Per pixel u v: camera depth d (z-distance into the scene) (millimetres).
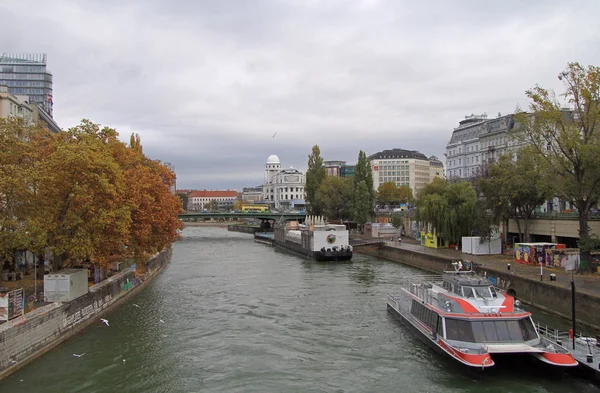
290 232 100688
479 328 27281
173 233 60438
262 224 174750
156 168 67625
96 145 38781
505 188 58281
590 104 42188
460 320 27797
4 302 27250
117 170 38469
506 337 26969
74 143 38969
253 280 58656
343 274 62531
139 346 31953
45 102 189250
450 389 24672
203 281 58281
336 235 79625
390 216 116688
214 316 40031
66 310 33312
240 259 84312
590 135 42344
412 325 33688
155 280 59219
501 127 111812
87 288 37625
